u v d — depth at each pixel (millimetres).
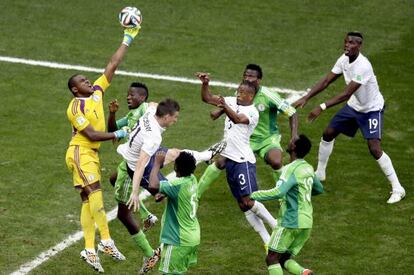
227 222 36156
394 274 32031
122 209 32125
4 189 38281
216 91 51219
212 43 58906
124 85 51625
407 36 61500
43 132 44938
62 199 37625
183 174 28922
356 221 36344
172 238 28969
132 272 31875
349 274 32000
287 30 61688
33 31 59188
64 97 49750
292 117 35688
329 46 59188
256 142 36469
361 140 45375
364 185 40062
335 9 66000
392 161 42719
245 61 56188
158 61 55469
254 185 34062
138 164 29875
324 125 47375
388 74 54938
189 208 28922
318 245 34250
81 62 54812
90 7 63812
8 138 43938
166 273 29188
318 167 40438
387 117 48438
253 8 65312
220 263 32688
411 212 37250
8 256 32531
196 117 47719
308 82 53312
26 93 49969
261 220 34094
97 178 31672
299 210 29766
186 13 63750
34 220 35562
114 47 57438
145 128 30250
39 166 40844
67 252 33156
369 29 62562
